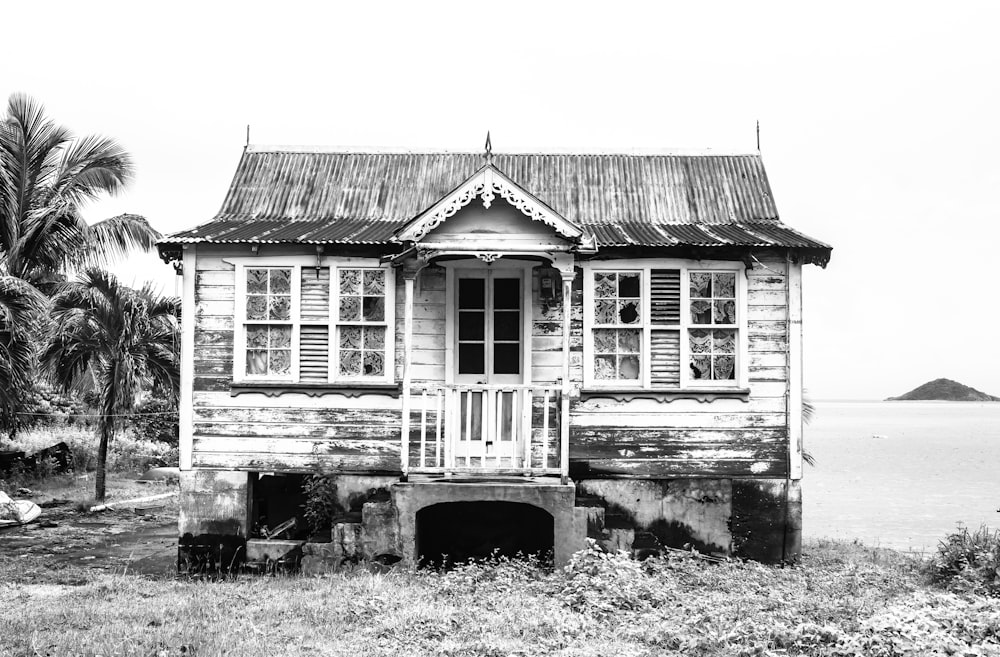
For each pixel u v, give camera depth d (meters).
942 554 13.05
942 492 43.28
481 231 12.81
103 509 22.14
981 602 10.38
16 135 22.73
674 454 13.70
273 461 13.75
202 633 9.48
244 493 13.73
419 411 13.82
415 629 9.66
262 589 11.89
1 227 22.69
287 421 13.77
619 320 13.85
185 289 13.80
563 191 15.88
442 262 13.85
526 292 13.90
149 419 33.81
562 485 12.55
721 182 15.98
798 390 13.72
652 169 16.25
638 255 13.76
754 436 13.71
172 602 11.05
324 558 13.07
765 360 13.77
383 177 16.17
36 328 19.36
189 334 13.80
